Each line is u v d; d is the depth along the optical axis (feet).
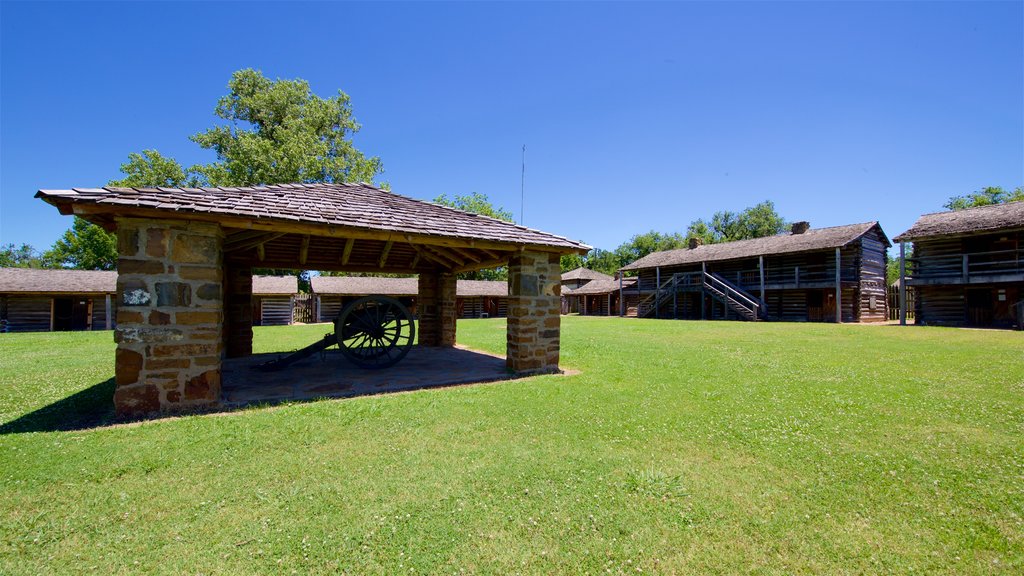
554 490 9.53
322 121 108.37
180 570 6.88
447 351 34.78
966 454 11.48
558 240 24.81
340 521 8.27
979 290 62.75
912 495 9.30
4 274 75.87
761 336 45.98
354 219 19.11
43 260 181.37
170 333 15.57
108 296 78.28
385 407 16.15
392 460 11.14
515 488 9.63
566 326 65.46
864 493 9.41
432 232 20.22
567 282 165.89
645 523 8.25
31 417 14.84
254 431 13.25
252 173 93.56
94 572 6.79
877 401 17.08
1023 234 59.26
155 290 15.40
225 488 9.55
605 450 11.91
